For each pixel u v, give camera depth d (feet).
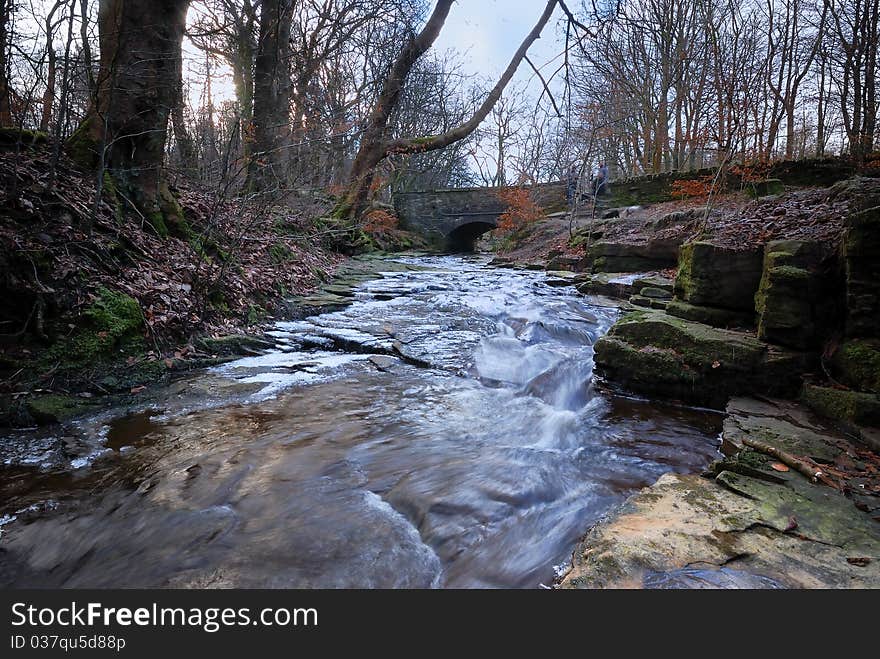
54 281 15.35
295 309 26.76
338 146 43.75
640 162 93.56
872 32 48.26
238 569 7.74
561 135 65.00
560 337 24.34
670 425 14.65
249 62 42.55
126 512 9.27
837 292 14.24
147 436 12.66
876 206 12.64
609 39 33.73
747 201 38.34
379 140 55.72
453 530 9.04
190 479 10.52
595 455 12.64
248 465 11.24
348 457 11.92
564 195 75.66
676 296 22.45
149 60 21.63
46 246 15.83
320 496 10.05
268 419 14.10
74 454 11.47
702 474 10.04
